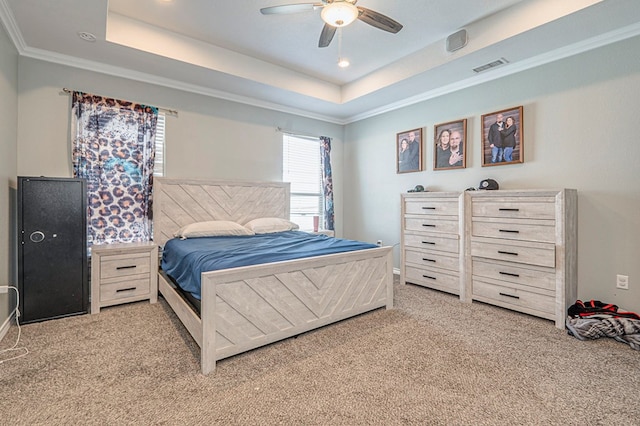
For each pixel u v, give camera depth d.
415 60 3.57
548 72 3.08
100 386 1.78
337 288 2.64
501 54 3.07
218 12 2.83
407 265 4.03
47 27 2.61
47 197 2.75
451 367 2.01
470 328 2.63
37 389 1.74
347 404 1.64
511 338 2.44
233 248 2.74
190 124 3.94
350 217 5.52
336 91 4.61
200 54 3.34
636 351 2.22
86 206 2.95
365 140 5.21
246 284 2.11
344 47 3.47
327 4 2.09
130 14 2.87
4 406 1.60
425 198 3.81
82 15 2.44
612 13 2.38
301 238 3.48
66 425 1.48
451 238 3.52
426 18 2.90
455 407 1.62
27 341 2.33
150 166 3.57
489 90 3.57
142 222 3.54
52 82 3.09
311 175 5.24
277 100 4.47
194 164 3.97
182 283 2.50
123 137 3.43
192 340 2.36
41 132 3.04
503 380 1.86
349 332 2.54
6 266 2.60
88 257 3.16
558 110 3.02
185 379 1.86
